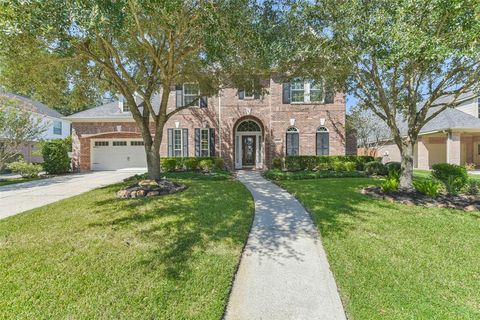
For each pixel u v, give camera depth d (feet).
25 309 8.99
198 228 16.40
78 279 10.71
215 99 54.08
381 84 26.17
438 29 16.74
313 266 12.24
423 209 20.52
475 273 11.39
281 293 10.19
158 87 34.04
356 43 20.52
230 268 11.79
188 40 21.91
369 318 8.72
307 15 21.48
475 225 17.01
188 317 8.78
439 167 27.25
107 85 31.73
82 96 32.17
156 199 23.36
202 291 10.11
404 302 9.52
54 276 10.90
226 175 41.63
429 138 65.77
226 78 29.55
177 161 50.72
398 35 16.61
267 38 20.01
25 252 12.96
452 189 25.71
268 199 24.85
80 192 29.32
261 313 9.09
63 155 51.75
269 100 53.67
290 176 38.58
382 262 12.28
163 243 14.15
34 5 12.66
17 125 41.96
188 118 54.29
